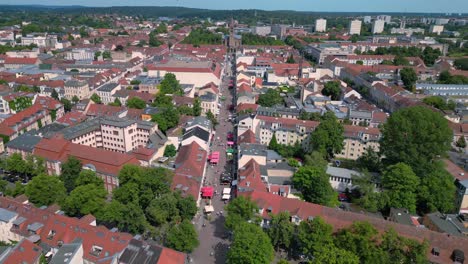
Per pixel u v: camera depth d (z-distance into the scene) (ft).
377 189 588.09
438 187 524.93
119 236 399.03
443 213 529.04
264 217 469.57
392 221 486.79
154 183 498.28
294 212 462.60
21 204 456.45
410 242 389.80
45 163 620.90
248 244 385.29
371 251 389.39
